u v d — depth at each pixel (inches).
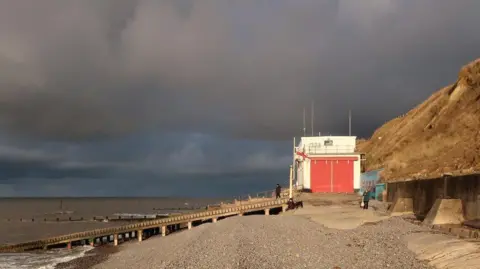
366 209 1806.1
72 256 1993.1
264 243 1119.0
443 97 2817.4
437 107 2790.4
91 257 1838.1
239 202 3065.9
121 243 2440.9
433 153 2374.5
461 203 1101.1
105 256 1808.6
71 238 2374.5
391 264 782.5
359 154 2709.2
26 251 2258.9
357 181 2689.5
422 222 1215.6
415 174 2079.2
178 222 2440.9
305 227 1381.6
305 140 2888.8
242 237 1243.8
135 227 2421.3
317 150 2834.6
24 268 1692.9
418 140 2615.7
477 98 2363.4
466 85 2488.9
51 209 7628.0
